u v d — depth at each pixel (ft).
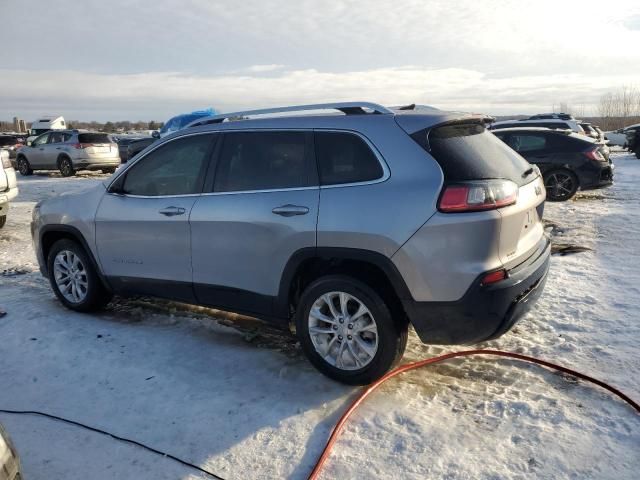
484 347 13.69
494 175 11.07
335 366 12.02
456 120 11.53
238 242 12.89
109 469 9.46
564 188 37.24
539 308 16.10
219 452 9.84
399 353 11.60
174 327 15.53
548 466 9.15
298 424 10.57
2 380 12.67
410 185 10.87
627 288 17.61
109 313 16.78
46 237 17.35
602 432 9.96
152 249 14.53
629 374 12.03
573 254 22.39
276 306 12.79
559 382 11.81
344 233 11.32
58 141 65.10
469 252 10.44
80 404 11.53
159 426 10.65
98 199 15.74
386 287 11.50
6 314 16.70
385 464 9.37
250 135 13.16
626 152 99.04
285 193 12.27
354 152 11.68
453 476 9.03
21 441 10.26
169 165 14.44
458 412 10.79
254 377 12.48
